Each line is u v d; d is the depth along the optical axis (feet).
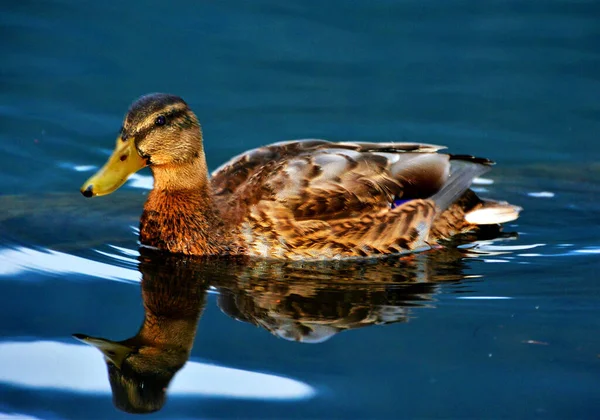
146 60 62.80
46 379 33.63
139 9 68.28
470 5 69.41
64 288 39.91
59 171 52.80
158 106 42.86
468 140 56.49
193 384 33.53
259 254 43.57
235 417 31.73
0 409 32.07
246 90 60.59
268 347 35.60
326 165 44.57
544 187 52.29
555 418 31.27
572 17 67.87
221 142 56.08
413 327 36.94
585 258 43.93
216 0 69.82
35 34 64.80
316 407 32.22
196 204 43.75
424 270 42.70
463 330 36.65
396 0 69.72
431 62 63.57
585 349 35.14
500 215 46.80
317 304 38.99
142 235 44.93
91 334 36.37
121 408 32.24
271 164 44.78
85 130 56.18
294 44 65.10
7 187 50.96
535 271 42.47
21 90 59.36
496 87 61.26
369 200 44.45
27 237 45.03
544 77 62.03
